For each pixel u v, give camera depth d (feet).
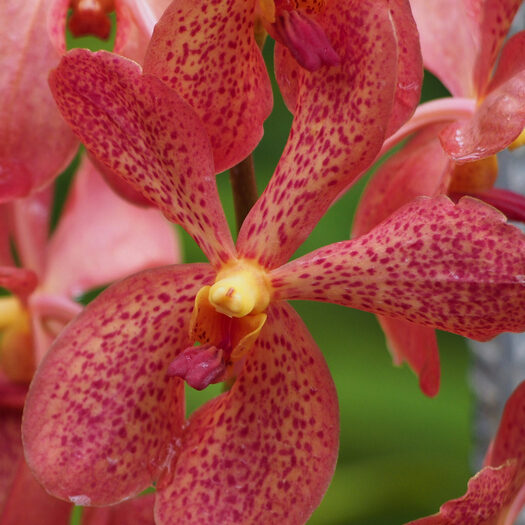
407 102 1.11
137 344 1.14
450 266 1.11
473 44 1.24
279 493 1.14
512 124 1.13
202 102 1.13
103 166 1.23
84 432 1.13
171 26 1.11
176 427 1.16
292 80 1.13
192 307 1.15
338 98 1.11
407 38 1.10
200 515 1.14
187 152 1.12
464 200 1.10
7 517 1.34
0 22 1.22
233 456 1.15
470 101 1.22
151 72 1.12
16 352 1.37
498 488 1.15
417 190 1.23
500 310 1.11
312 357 1.14
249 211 1.17
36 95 1.23
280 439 1.15
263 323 1.13
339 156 1.12
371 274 1.13
